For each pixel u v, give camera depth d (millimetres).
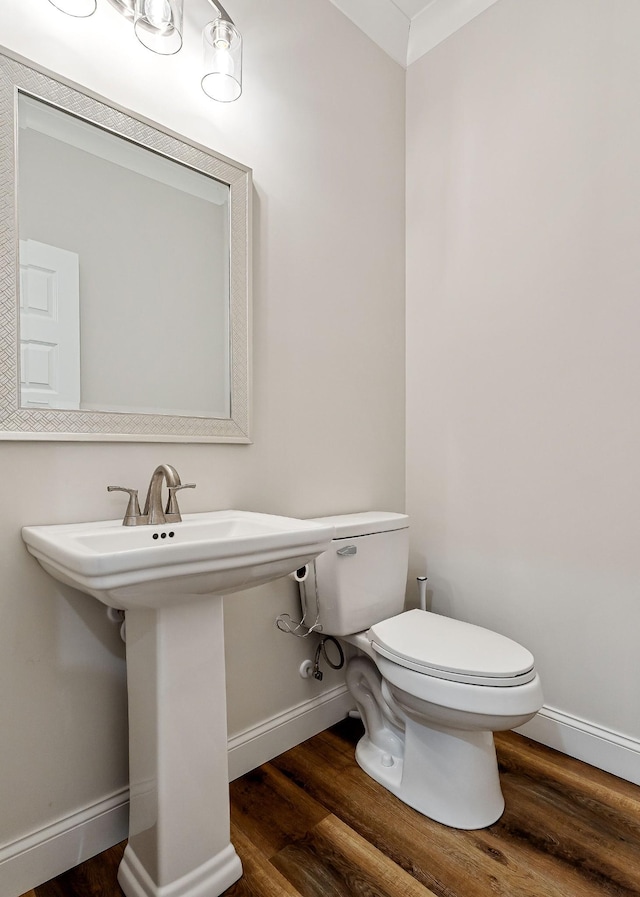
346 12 1894
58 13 1168
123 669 1260
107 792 1233
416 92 2123
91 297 1227
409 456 2141
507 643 1385
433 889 1108
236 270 1506
